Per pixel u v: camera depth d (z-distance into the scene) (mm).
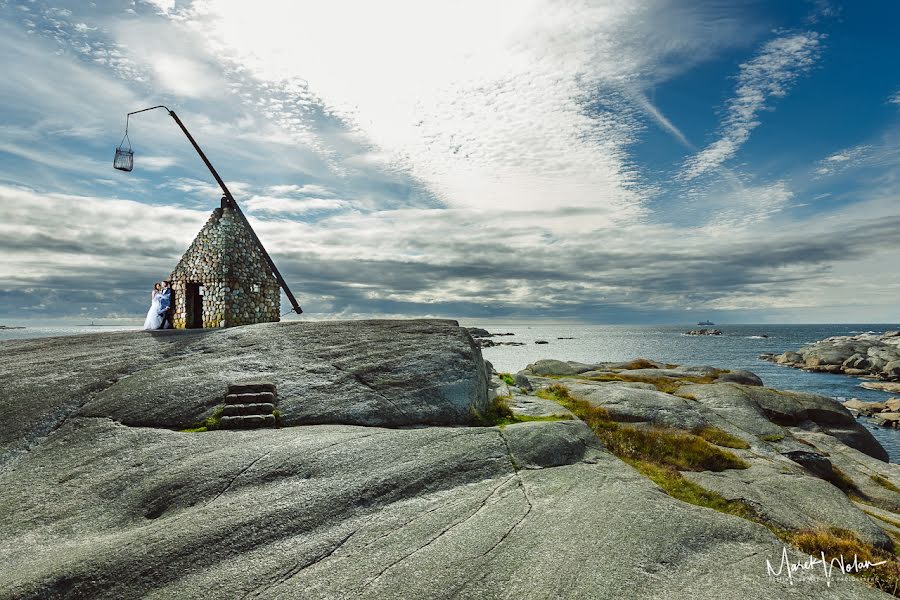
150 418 14555
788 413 27047
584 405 21375
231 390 15766
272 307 29172
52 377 16688
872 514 16203
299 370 17516
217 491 10672
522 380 26156
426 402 16281
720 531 9906
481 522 9664
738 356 138500
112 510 10492
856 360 93250
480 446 12930
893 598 8555
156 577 8023
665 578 8250
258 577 8000
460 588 7734
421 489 10930
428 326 21750
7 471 12172
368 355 18750
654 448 16766
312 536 9164
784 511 13008
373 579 7906
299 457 11844
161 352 19078
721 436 19359
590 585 7883
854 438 26422
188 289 27125
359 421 15148
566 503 10609
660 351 159250
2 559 8930
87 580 7891
